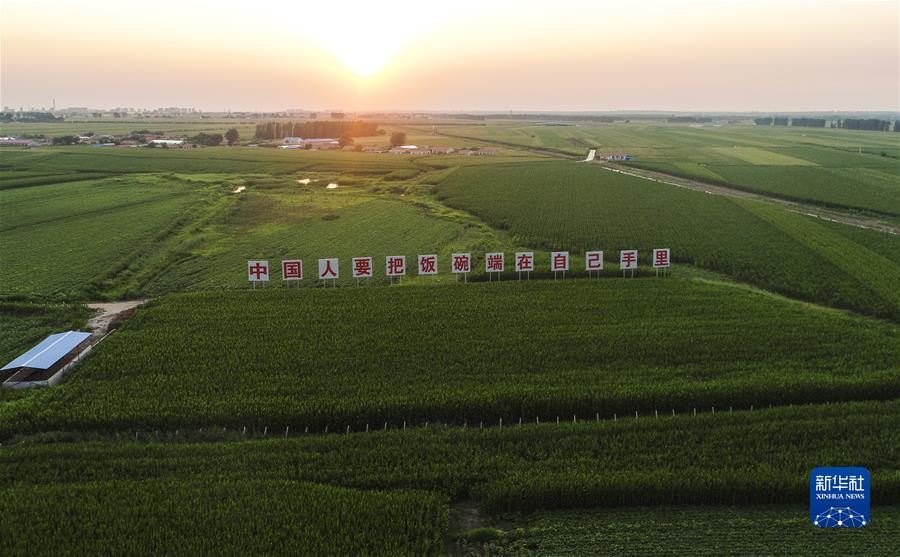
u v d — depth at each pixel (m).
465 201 104.25
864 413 33.44
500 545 24.50
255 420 33.44
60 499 26.17
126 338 43.75
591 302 52.00
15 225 83.69
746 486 26.62
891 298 52.88
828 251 68.12
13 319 50.28
